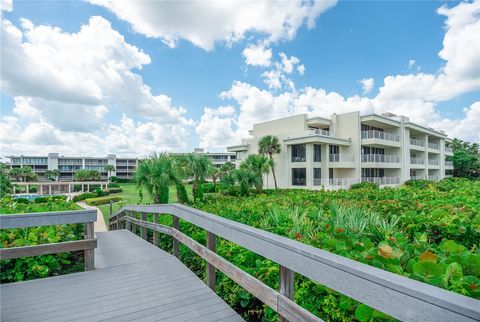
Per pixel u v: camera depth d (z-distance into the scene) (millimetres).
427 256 1605
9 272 3094
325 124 25469
